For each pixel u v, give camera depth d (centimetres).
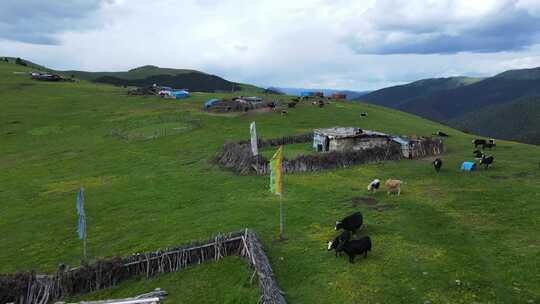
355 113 9344
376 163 5084
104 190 4838
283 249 2841
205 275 2653
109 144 7350
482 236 2820
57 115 10000
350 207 3569
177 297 2464
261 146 6181
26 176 5784
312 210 3553
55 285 2588
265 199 3944
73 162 6375
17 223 4062
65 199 4666
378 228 3059
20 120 9475
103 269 2675
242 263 2694
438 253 2598
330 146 5572
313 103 10150
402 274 2370
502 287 2184
